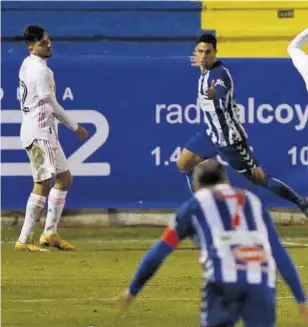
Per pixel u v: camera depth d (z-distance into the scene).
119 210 49.03
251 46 50.69
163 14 50.97
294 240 45.84
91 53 50.78
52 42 50.56
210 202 20.33
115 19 50.88
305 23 50.75
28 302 31.97
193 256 41.56
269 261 20.05
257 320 19.94
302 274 36.66
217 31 50.69
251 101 47.88
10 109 47.19
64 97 47.59
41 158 41.50
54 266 38.66
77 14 50.69
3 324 28.73
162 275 36.78
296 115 48.12
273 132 48.00
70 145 47.66
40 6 50.53
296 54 39.06
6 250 42.72
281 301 32.25
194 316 29.97
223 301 19.98
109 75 47.72
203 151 41.09
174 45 50.91
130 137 47.88
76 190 47.84
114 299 32.53
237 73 47.75
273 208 48.97
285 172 48.12
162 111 47.88
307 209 41.06
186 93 47.88
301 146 48.19
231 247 19.97
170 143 47.97
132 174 48.00
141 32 50.88
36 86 41.22
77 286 34.69
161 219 49.12
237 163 40.59
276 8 50.72
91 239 46.00
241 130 40.53
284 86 47.91
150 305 31.55
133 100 47.88
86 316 29.92
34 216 42.25
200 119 47.97
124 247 43.84
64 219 48.84
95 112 47.75
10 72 47.06
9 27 50.28
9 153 47.38
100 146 47.81
